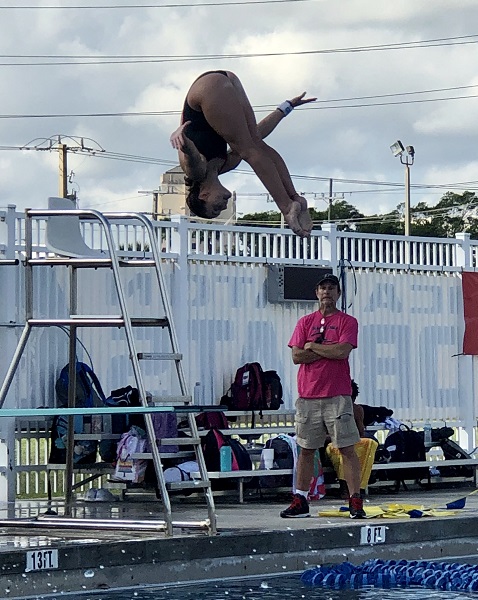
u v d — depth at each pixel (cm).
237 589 1908
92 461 2941
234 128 2589
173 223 3159
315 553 2128
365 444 2992
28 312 2197
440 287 3622
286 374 3338
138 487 2855
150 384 3103
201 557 1984
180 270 3150
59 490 3050
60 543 1891
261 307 3303
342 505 2767
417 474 3238
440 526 2306
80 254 2470
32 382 2930
